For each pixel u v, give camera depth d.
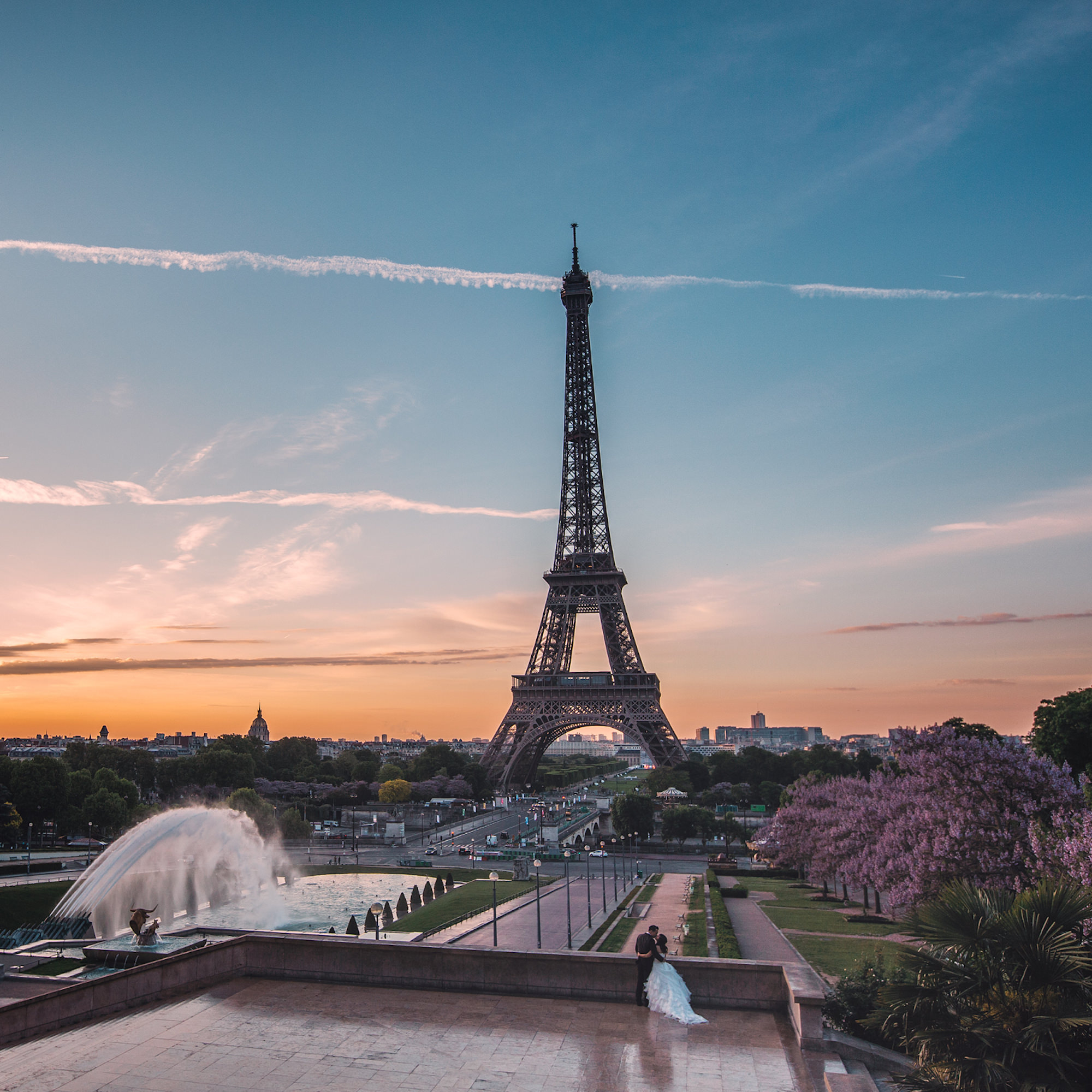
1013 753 75.75
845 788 150.00
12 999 52.03
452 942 97.25
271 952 39.03
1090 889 31.92
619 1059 29.08
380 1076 27.55
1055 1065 27.52
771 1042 30.72
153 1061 28.83
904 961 32.53
